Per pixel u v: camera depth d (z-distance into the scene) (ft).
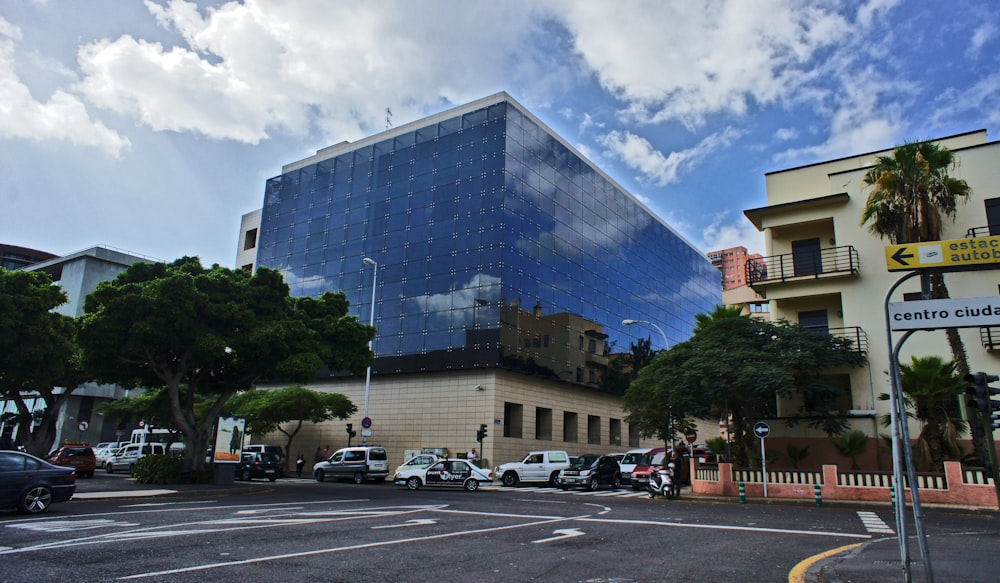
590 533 40.75
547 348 136.26
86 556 28.78
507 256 128.47
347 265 151.64
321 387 148.15
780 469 75.36
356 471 106.83
